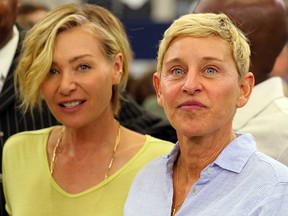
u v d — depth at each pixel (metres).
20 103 7.38
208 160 4.88
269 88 6.23
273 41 6.25
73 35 5.89
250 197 4.57
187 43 4.75
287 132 5.89
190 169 4.96
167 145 6.17
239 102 4.89
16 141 6.51
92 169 6.11
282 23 6.27
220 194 4.69
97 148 6.16
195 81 4.69
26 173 6.30
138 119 8.08
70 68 5.88
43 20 5.99
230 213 4.57
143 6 23.69
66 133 6.28
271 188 4.55
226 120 4.77
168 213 4.95
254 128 6.04
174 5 25.19
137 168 6.01
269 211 4.48
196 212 4.70
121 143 6.20
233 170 4.71
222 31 4.75
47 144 6.39
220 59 4.71
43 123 7.40
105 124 6.18
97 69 5.90
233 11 6.21
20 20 10.86
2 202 7.02
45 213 6.06
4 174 6.50
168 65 4.83
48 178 6.16
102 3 6.96
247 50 4.84
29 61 6.02
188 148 4.90
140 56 15.35
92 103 5.92
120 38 6.14
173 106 4.78
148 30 15.30
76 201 5.99
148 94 12.66
